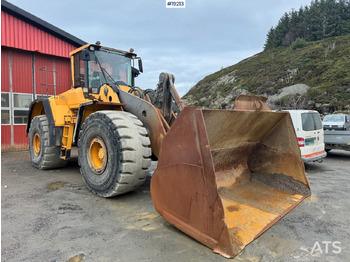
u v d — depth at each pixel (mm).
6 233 2777
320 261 2328
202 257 2328
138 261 2264
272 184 4035
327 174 6121
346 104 20844
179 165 2660
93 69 5227
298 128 6160
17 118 9719
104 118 3818
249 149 4180
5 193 4207
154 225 2994
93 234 2768
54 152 5926
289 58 35000
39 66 10281
